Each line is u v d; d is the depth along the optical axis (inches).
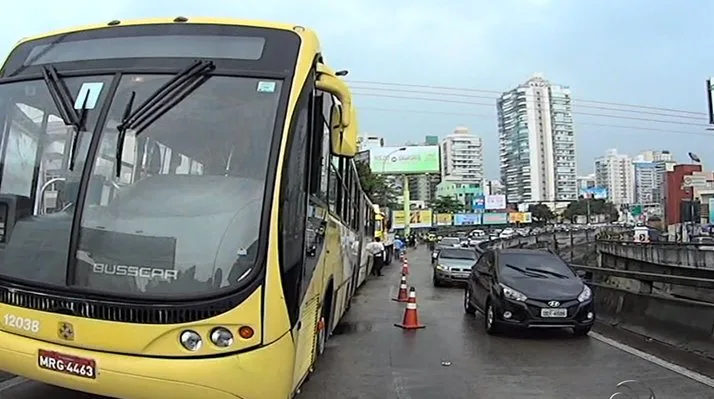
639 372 348.2
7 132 212.5
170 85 203.8
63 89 211.5
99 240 190.2
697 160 3356.3
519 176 4879.4
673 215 3353.8
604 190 4852.4
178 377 178.9
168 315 180.9
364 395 297.3
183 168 196.2
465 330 504.7
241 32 216.5
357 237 621.6
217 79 205.0
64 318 187.5
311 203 232.1
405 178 3324.3
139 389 181.3
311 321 249.6
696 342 406.3
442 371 351.3
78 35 226.2
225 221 188.5
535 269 508.1
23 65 225.1
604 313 541.6
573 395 300.5
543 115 4692.4
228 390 179.9
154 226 189.3
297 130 203.0
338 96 231.8
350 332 489.1
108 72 211.6
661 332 449.7
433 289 909.8
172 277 184.1
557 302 455.8
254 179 193.0
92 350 184.9
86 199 195.2
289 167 197.5
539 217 4763.8
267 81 205.2
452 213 4835.1
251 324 182.1
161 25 221.6
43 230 195.9
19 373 196.7
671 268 1205.1
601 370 354.6
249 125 199.2
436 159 3191.4
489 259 546.6
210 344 180.7
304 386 312.0
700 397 294.5
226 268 184.5
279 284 188.1
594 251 1924.2
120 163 197.3
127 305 182.5
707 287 422.0
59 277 190.5
